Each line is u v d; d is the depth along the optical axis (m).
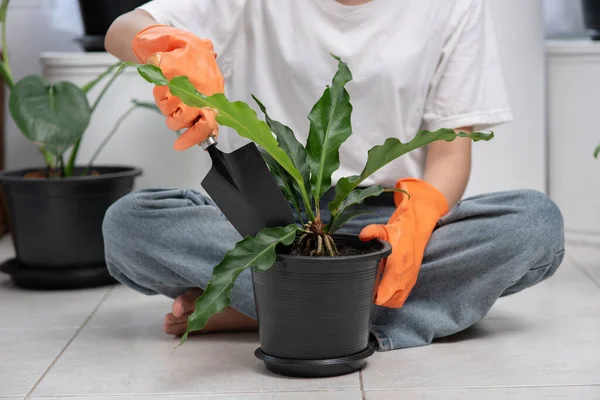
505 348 1.72
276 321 1.50
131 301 2.23
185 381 1.54
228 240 1.76
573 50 2.90
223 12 1.84
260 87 1.87
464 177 1.84
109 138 2.84
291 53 1.84
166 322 1.83
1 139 3.20
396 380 1.53
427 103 1.90
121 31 1.71
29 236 2.39
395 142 1.40
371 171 1.45
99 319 2.04
